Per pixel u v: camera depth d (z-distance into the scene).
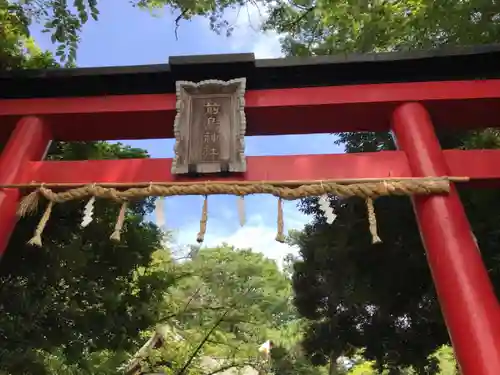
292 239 11.47
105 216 7.85
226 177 4.33
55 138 5.23
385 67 4.82
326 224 8.54
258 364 16.16
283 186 4.13
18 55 6.73
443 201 3.90
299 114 4.83
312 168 4.30
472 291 3.40
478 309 3.30
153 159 4.53
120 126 5.09
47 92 5.16
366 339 8.22
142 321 7.95
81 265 7.03
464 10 5.93
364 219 7.70
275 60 4.79
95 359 10.71
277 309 22.45
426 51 4.73
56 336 7.00
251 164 4.37
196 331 15.25
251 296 15.09
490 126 4.93
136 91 5.10
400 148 4.50
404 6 6.79
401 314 7.86
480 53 4.67
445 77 4.88
